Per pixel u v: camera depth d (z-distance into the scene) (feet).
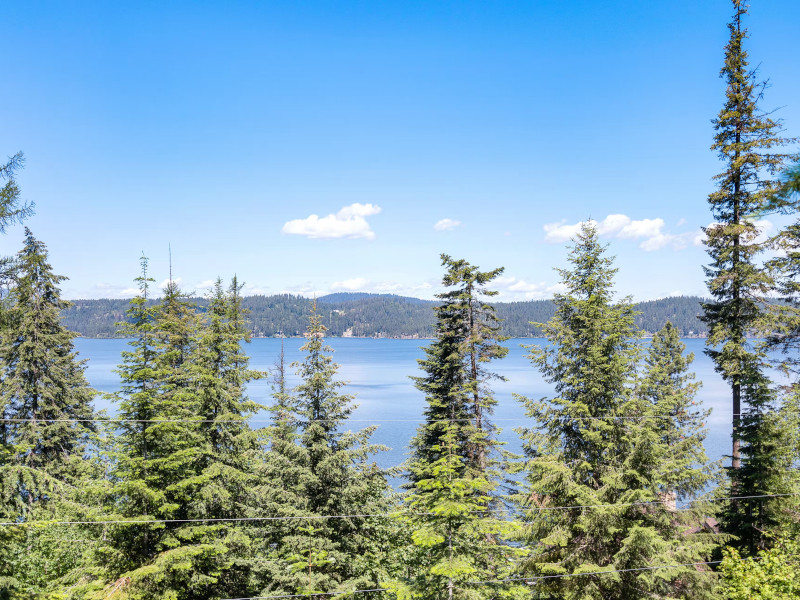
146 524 52.16
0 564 51.42
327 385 61.72
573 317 61.31
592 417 56.90
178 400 56.13
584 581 52.34
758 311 71.72
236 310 113.19
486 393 78.54
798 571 51.21
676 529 55.62
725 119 73.61
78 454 92.43
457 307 76.84
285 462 59.06
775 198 10.46
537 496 59.31
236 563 57.00
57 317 90.89
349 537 59.88
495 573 55.88
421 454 81.51
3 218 40.65
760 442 66.18
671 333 109.60
